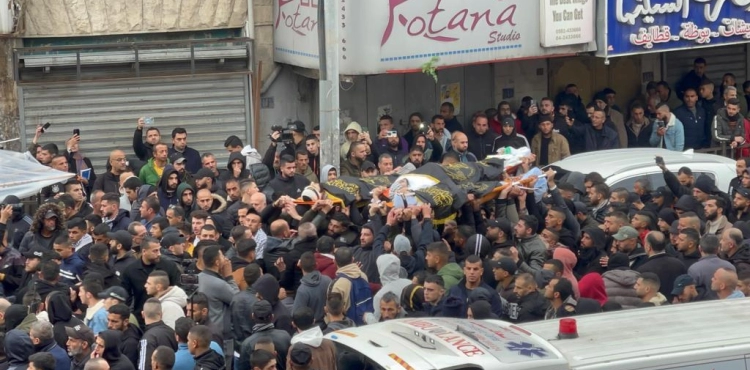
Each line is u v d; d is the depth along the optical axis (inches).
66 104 679.1
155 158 626.5
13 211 536.1
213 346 390.6
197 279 446.3
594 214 538.9
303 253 453.1
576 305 416.2
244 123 705.6
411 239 478.6
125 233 468.4
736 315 333.7
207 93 698.2
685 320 330.3
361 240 481.7
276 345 389.4
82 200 575.2
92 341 395.2
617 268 458.3
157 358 366.3
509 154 546.6
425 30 657.6
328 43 614.5
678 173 573.0
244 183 551.8
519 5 676.1
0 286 486.3
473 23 666.8
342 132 716.0
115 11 700.7
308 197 504.1
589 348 307.9
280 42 719.7
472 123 721.6
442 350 300.5
